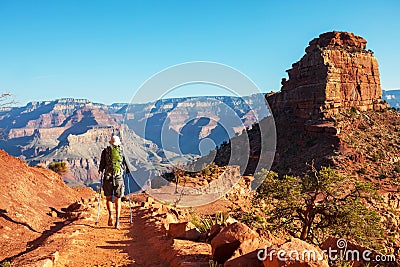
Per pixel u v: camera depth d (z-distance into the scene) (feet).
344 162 212.64
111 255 23.35
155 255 23.27
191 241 25.11
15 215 32.60
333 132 240.94
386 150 236.43
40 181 50.83
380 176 195.52
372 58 338.95
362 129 265.95
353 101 310.24
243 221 52.54
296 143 262.88
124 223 36.96
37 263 19.02
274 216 62.03
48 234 30.55
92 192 69.05
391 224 109.60
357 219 58.80
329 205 60.75
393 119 302.04
